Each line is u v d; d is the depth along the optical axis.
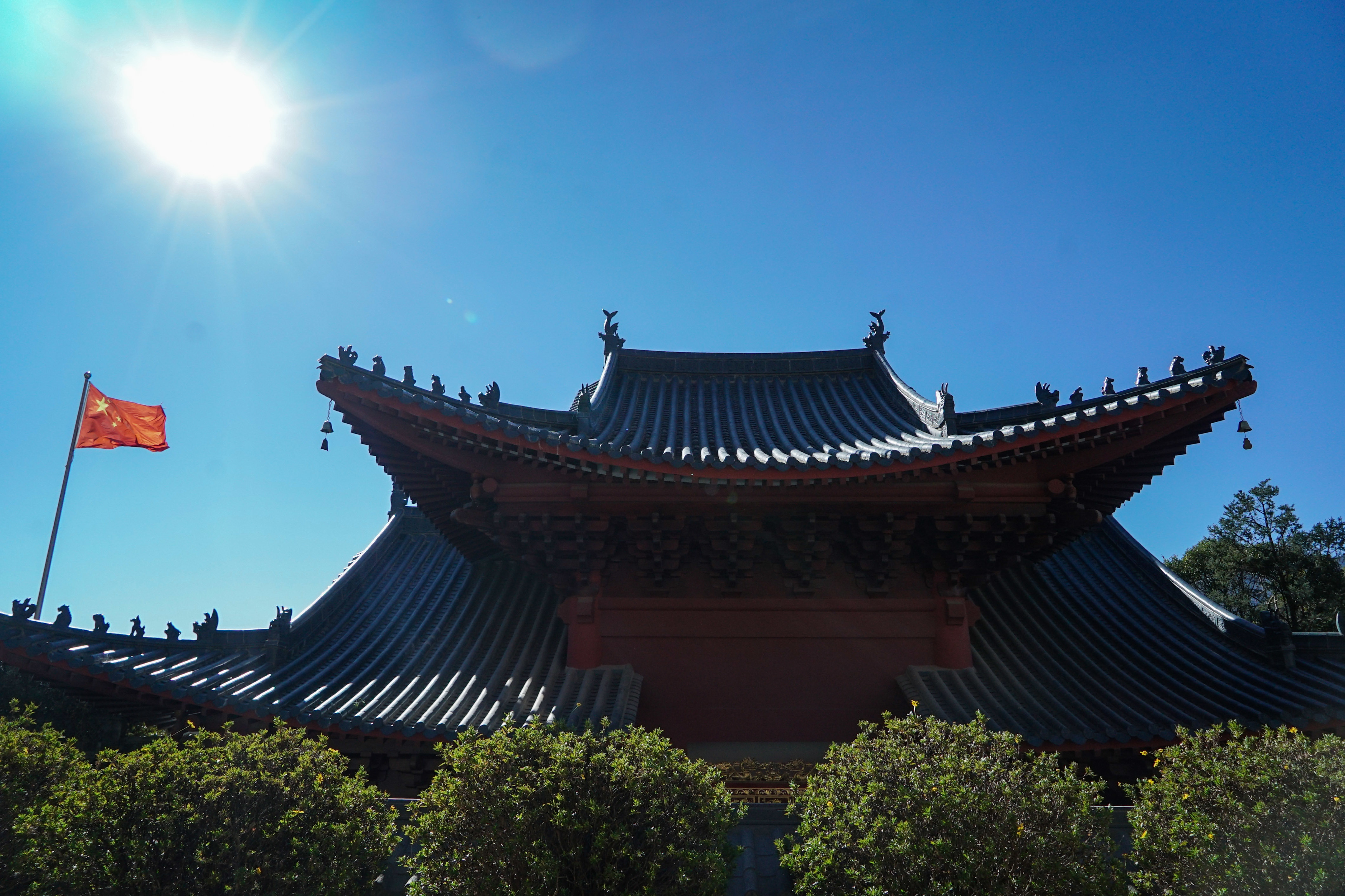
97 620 10.88
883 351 18.72
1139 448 12.37
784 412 17.06
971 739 7.72
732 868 7.81
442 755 10.59
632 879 6.99
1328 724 11.20
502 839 7.07
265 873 6.88
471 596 15.58
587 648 12.98
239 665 12.03
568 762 7.33
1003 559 13.27
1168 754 8.02
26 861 7.11
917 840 6.77
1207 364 11.73
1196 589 15.37
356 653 13.55
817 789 7.85
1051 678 13.20
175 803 7.00
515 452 11.70
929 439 13.95
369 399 11.38
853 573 13.46
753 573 13.44
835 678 13.09
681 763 7.75
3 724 8.36
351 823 7.43
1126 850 8.32
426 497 14.09
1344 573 40.09
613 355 18.00
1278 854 6.77
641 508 12.45
